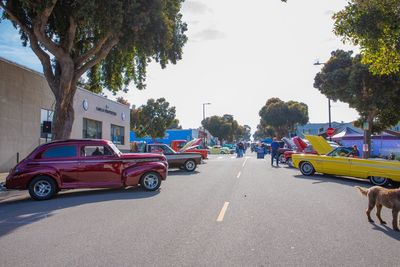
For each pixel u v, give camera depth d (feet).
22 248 20.13
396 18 37.17
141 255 18.47
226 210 30.25
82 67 60.49
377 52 42.75
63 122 57.98
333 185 47.70
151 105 178.50
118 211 30.30
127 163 42.86
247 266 16.76
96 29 63.93
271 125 271.28
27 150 70.95
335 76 82.89
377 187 26.03
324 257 18.07
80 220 27.12
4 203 38.17
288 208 31.19
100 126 106.11
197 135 236.63
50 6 51.16
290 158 81.56
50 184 39.63
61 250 19.56
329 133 103.35
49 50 56.59
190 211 29.89
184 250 19.26
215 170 73.26
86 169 40.93
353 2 39.11
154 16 55.36
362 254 18.58
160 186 47.47
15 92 67.21
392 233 22.97
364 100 77.36
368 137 83.05
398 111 78.69
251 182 50.90
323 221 26.27
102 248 19.76
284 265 16.90
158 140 212.43
